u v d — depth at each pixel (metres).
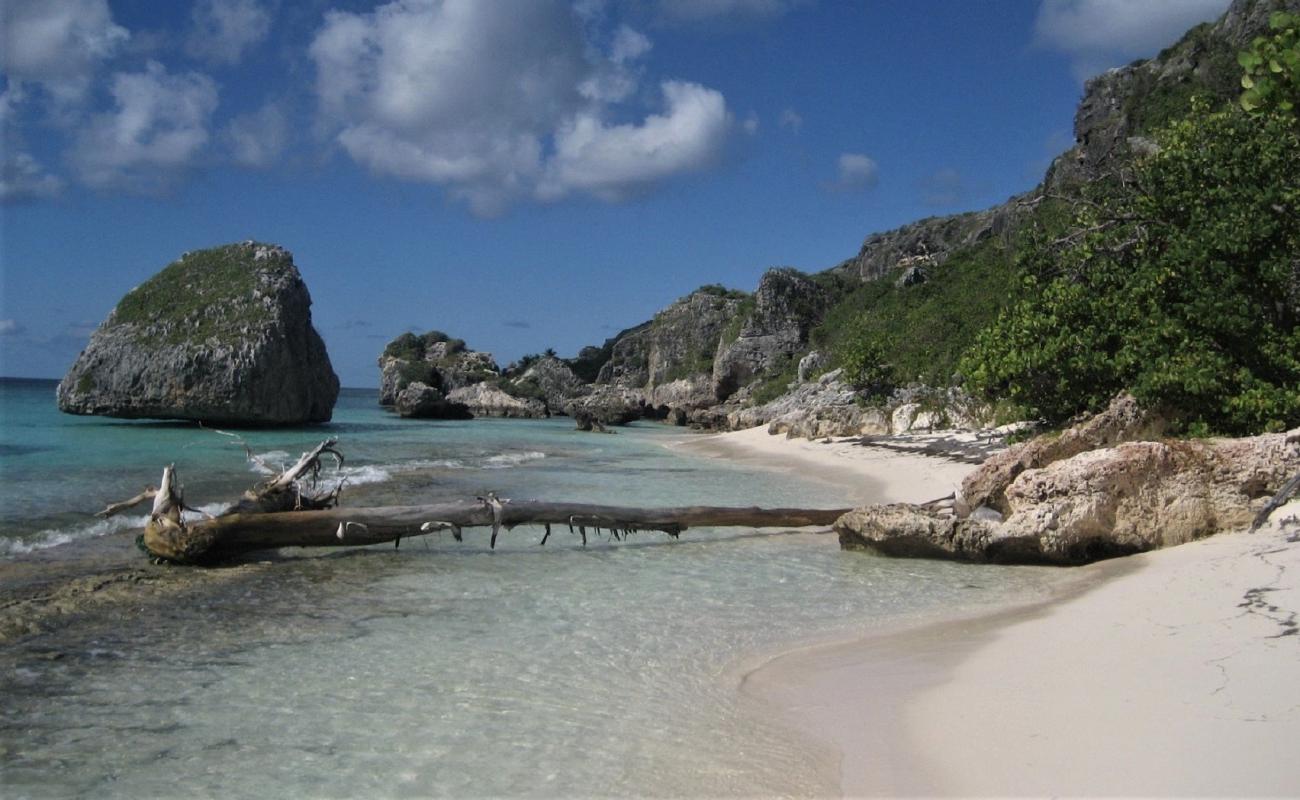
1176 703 5.51
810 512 16.12
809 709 6.43
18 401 63.88
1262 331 15.78
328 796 5.10
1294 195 15.72
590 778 5.32
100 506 15.59
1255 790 4.21
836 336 67.69
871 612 9.56
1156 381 14.82
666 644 8.29
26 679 6.98
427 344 104.50
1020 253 20.77
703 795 5.05
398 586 10.67
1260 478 11.72
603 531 15.60
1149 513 11.91
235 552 11.84
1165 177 18.39
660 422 82.94
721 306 95.06
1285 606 7.53
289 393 41.03
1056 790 4.60
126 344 38.34
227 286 41.44
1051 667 6.79
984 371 19.58
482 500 13.38
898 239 98.38
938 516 12.86
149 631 8.41
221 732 6.04
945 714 6.01
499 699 6.74
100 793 5.11
